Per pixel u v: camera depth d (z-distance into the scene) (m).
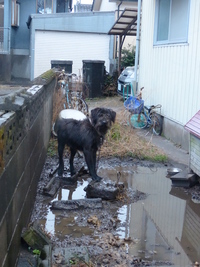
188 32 4.46
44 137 3.68
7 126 1.47
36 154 2.85
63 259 1.97
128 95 7.47
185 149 4.52
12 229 1.62
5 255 1.44
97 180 3.08
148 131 5.52
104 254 2.08
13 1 12.45
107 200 2.88
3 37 11.58
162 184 3.37
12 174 1.62
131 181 3.43
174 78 4.92
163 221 2.59
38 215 2.59
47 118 4.11
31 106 2.38
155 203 2.92
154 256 2.10
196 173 3.19
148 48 6.08
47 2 13.25
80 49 11.20
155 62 5.71
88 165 3.10
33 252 1.87
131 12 7.78
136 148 4.24
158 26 5.61
